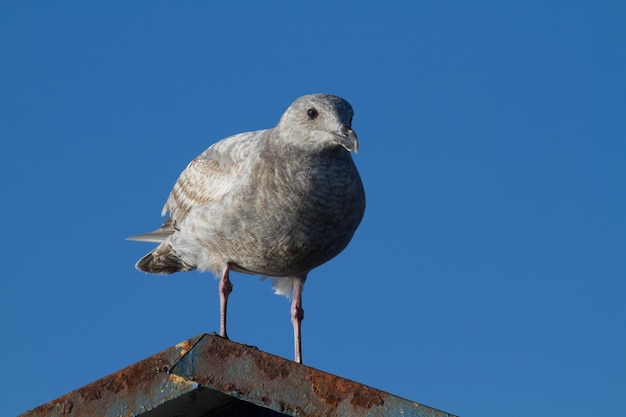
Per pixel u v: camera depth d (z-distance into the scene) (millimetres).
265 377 7961
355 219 11578
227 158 11852
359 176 11695
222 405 8781
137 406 8062
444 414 8047
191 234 11758
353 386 8086
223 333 11375
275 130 11430
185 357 7832
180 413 8812
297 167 11070
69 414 8367
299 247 11297
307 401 7996
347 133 10898
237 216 11227
